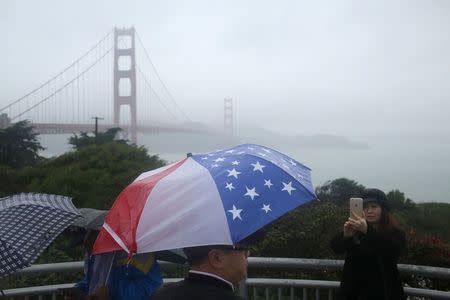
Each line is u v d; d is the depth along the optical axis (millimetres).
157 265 2648
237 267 1730
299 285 3420
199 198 1798
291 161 2326
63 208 2814
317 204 6934
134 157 16875
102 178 14469
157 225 1762
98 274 2535
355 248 2789
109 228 1932
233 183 1863
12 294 3135
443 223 15734
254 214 1755
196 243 1662
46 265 3180
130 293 2490
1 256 2328
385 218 2900
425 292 3143
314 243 5820
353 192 12328
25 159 23828
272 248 5785
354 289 2889
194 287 1645
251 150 2225
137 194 1977
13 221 2562
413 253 5371
